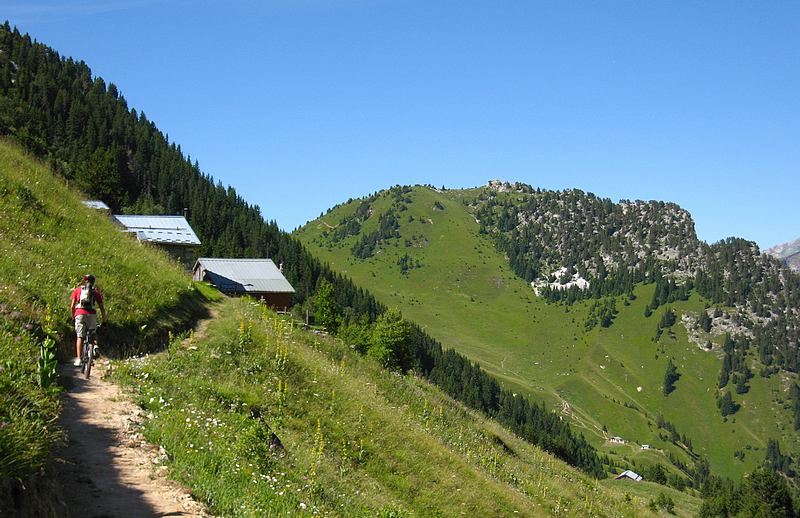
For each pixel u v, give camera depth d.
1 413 10.95
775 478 105.25
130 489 11.66
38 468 10.09
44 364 13.38
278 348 28.34
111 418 14.43
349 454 23.55
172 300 29.06
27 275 21.53
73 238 29.28
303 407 24.80
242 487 13.77
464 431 41.16
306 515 14.09
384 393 37.94
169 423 15.08
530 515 28.28
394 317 66.88
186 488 12.34
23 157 37.38
